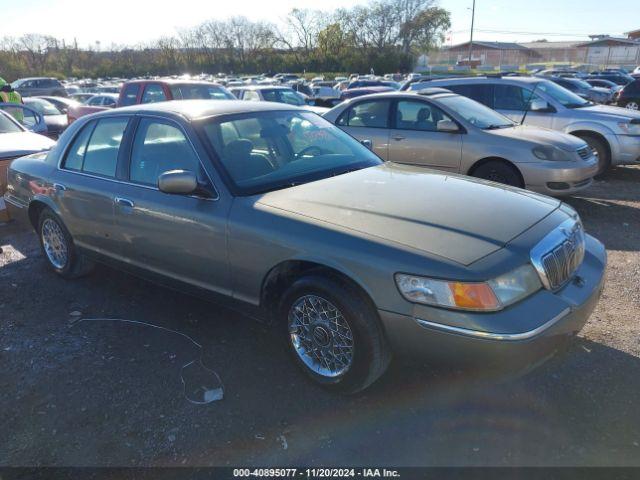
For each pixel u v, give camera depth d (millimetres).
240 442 2762
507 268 2574
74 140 4586
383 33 70625
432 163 7355
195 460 2650
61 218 4625
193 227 3469
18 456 2705
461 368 2605
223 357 3553
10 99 12602
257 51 71625
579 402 2994
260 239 3121
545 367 3314
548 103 9266
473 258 2578
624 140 8742
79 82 47000
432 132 7344
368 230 2848
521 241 2740
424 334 2598
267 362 3484
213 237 3371
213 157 3494
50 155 4836
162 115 3854
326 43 71562
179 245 3611
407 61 66312
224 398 3115
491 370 2559
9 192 5363
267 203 3234
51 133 15977
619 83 34656
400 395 3100
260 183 3455
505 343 2455
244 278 3311
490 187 3533
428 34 70562
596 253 3273
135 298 4527
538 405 2982
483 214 2982
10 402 3141
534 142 6652
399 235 2779
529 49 78625
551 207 3252
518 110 9414
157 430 2861
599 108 9305
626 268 4945
